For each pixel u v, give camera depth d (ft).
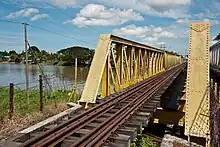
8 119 33.96
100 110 31.50
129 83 50.98
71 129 24.17
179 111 44.78
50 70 197.77
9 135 28.55
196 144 31.76
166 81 68.69
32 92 66.33
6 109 41.32
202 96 34.58
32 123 33.96
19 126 32.12
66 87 80.38
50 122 29.58
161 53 104.99
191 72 36.55
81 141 20.31
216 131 26.96
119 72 46.73
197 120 33.22
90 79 37.78
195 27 39.81
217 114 27.27
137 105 33.96
